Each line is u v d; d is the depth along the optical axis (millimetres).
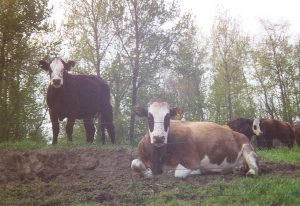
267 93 41125
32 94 20922
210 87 45188
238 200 8859
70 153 13133
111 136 18875
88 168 12688
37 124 20125
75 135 31234
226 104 43844
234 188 9586
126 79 34281
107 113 18703
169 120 11188
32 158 12930
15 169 12703
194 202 8711
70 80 16000
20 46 19297
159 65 32750
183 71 33625
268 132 24844
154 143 10836
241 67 43188
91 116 17875
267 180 10227
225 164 11797
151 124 11078
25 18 19266
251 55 41781
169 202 8695
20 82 19828
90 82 17438
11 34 19031
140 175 11070
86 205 8688
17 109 18797
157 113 11070
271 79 40562
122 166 12664
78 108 16406
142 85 34281
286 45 40344
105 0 32188
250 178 10609
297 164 13430
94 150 13297
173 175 11211
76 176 11805
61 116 16094
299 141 26812
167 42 32344
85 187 10094
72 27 32188
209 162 11562
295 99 39750
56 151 13219
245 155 11836
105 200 9148
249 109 43156
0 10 18844
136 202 8859
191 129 11641
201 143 11492
